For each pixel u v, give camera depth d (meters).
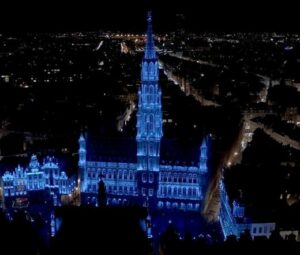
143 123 191.88
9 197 197.88
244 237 132.25
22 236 131.75
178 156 196.00
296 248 126.62
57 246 118.00
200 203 193.12
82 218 126.00
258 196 162.62
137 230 122.75
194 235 169.38
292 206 158.12
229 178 183.00
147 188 197.62
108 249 116.06
